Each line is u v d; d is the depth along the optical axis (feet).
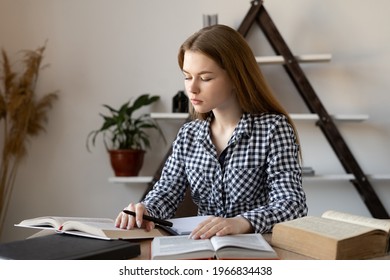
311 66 8.84
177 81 8.99
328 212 3.55
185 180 4.84
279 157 4.30
